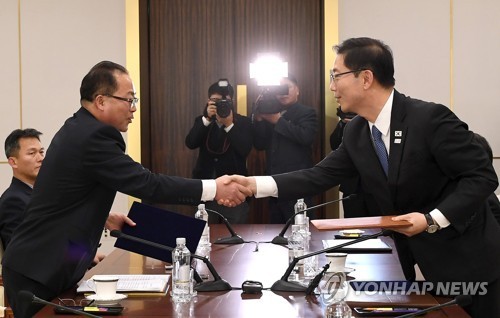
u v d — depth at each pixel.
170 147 6.75
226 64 6.72
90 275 3.22
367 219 2.63
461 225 2.59
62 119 6.54
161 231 2.96
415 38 6.48
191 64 6.73
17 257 2.91
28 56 6.51
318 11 6.70
